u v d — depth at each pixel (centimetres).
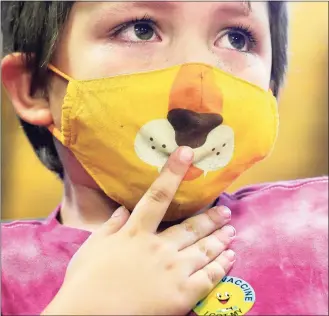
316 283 77
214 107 75
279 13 91
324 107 99
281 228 83
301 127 99
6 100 93
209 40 79
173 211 79
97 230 76
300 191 91
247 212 86
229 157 78
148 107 75
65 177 89
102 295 68
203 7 77
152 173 76
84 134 77
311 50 97
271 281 75
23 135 94
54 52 81
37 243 82
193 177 76
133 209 79
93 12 78
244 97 78
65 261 79
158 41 78
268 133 82
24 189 97
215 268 73
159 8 76
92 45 78
